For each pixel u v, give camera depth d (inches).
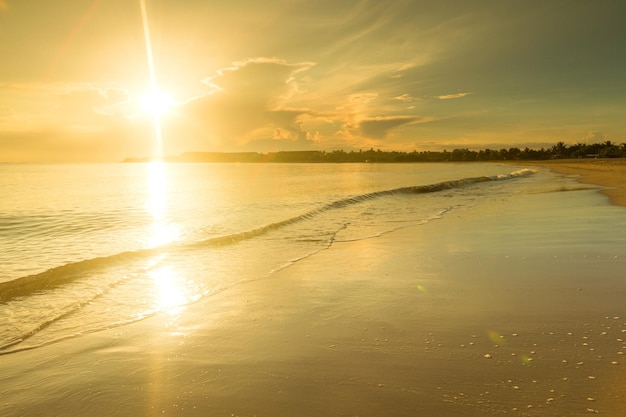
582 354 182.5
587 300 255.6
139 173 3521.2
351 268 364.2
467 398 150.4
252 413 146.1
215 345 207.6
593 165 3634.4
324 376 171.8
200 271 363.9
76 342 214.5
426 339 206.2
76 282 329.1
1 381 173.9
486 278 314.3
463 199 1017.5
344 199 994.1
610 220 569.3
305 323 235.1
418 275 331.6
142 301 282.8
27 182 2046.0
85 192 1378.0
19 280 329.7
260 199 1077.1
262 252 441.7
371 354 191.5
